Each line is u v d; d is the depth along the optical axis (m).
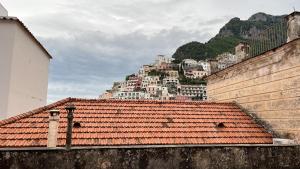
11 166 7.39
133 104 14.98
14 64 15.08
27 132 11.44
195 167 8.52
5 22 14.82
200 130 13.17
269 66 13.40
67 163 7.68
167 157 8.37
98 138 11.66
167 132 12.72
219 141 12.48
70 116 8.05
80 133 11.79
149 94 132.88
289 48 12.15
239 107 15.60
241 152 8.93
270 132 13.16
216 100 17.97
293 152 9.41
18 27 15.26
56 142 10.56
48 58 22.94
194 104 15.80
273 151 9.20
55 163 7.62
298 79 11.61
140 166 8.14
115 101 14.95
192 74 168.75
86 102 14.46
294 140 11.53
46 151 7.62
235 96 16.08
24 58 16.75
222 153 8.79
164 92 135.12
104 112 13.72
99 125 12.55
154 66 188.50
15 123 11.98
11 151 7.45
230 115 14.84
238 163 8.84
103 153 7.96
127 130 12.47
